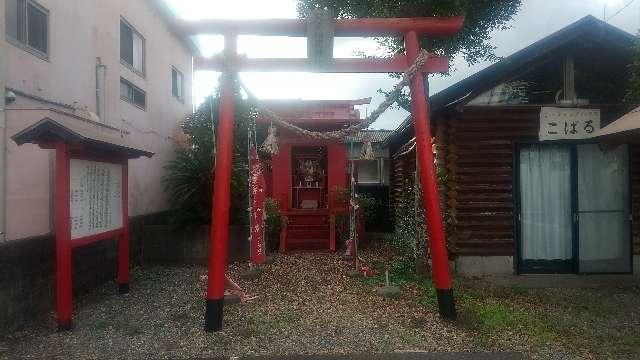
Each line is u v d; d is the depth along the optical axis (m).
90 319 6.33
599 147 8.33
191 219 10.66
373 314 6.41
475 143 8.52
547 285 8.07
